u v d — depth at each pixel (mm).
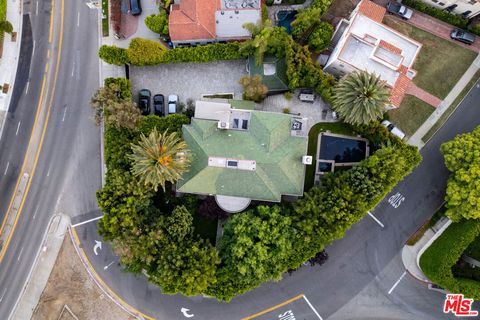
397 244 73250
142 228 65500
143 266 65812
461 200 65688
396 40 68750
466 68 74688
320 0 71062
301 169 67938
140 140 68500
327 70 73750
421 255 71438
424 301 72812
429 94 74625
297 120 68375
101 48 70188
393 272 73000
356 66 66500
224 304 72625
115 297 73062
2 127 74812
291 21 75500
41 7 75500
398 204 73562
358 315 72938
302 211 65188
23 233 74125
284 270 67188
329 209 64812
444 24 75438
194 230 71938
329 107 73438
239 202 69188
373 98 61656
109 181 67125
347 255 73312
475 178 64188
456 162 66562
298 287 72938
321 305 72938
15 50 75062
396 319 72875
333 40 73625
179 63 74375
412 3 74750
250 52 70625
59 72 75000
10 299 73625
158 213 68625
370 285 73125
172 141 62812
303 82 70312
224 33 72250
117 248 62844
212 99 71562
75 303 73125
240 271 63812
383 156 65438
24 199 74438
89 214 74125
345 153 73750
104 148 71688
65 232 74000
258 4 70812
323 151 73625
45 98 74875
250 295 72750
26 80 74938
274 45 69750
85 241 73750
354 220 65750
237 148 66312
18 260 74000
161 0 73438
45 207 74375
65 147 74812
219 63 74562
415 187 73688
